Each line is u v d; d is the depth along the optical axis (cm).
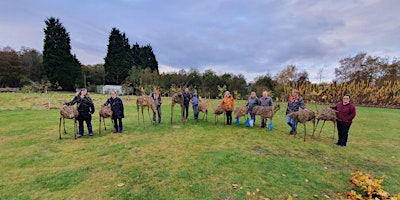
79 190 331
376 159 497
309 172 407
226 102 866
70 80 4200
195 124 894
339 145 605
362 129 880
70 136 675
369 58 3134
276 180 370
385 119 1189
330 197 322
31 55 4669
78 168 414
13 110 1307
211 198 310
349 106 582
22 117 1041
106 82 4734
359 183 344
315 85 2375
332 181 373
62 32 4153
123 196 313
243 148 554
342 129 601
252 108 862
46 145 571
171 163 442
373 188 321
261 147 568
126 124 883
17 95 1897
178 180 365
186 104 977
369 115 1379
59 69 4066
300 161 466
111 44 4638
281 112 1453
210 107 1691
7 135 679
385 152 553
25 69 4344
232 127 840
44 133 712
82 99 654
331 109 641
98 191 328
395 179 389
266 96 826
